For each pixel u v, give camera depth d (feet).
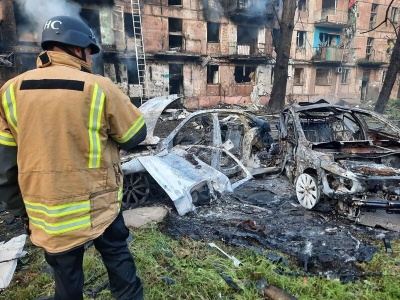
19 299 7.43
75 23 4.83
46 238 4.54
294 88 72.49
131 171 12.74
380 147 14.47
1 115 4.63
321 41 75.31
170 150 14.92
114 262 5.51
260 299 7.57
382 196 10.94
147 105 16.40
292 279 8.30
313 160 13.07
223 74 63.82
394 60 41.86
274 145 21.88
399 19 81.35
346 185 11.64
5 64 41.96
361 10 75.41
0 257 8.92
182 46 59.31
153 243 9.87
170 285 7.91
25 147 4.43
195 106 61.98
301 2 70.18
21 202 5.24
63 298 5.08
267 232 10.88
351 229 11.26
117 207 5.13
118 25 51.13
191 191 13.15
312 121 18.13
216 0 59.72
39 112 4.32
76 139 4.42
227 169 17.03
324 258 9.26
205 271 8.45
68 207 4.48
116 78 53.62
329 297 7.63
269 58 65.98
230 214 12.77
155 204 13.53
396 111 61.11
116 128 4.83
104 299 7.37
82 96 4.40
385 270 8.70
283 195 15.03
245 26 64.85
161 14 55.57
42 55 4.72
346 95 79.36
